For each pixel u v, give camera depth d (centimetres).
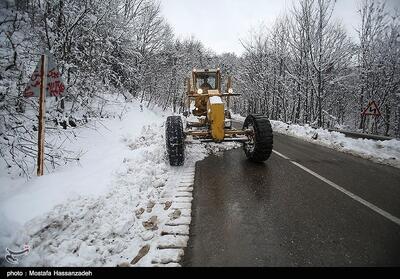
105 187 427
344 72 2139
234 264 269
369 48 2055
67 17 796
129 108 1428
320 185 504
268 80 2728
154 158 631
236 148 903
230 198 439
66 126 779
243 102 4481
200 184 512
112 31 1187
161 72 2461
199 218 368
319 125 1811
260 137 636
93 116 990
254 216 373
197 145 934
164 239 315
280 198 438
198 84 931
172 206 407
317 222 354
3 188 416
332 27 1897
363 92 2222
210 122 651
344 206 405
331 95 2578
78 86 855
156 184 488
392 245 299
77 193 386
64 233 311
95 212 355
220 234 326
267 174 579
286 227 341
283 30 2384
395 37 1961
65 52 796
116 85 1505
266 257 279
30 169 513
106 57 1220
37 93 459
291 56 2330
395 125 2706
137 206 399
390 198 438
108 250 298
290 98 2573
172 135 611
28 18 666
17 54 571
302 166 653
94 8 916
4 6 618
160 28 2075
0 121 493
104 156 659
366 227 339
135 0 1673
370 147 894
